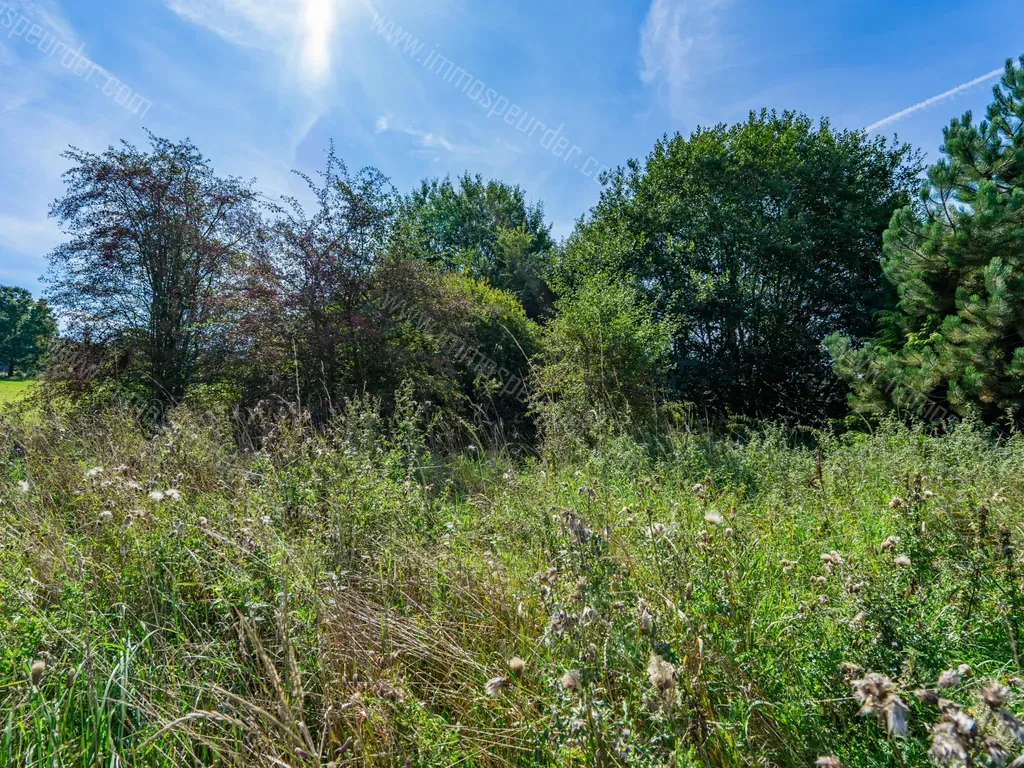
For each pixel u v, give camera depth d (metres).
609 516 3.24
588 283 11.02
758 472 5.35
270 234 9.59
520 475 5.11
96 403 9.12
